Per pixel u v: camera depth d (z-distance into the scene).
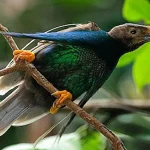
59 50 10.70
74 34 10.62
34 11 16.25
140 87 13.09
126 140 13.22
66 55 10.75
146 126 13.35
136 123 13.36
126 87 15.54
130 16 12.54
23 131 14.97
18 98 10.84
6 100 10.83
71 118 10.70
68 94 10.28
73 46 10.73
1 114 10.81
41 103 10.88
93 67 10.91
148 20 12.51
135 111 13.59
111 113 13.59
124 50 11.18
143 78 12.99
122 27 11.17
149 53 12.77
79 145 11.65
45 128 15.14
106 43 10.91
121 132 13.28
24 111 10.85
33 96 10.82
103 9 15.99
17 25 16.27
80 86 10.97
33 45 14.86
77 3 15.98
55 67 10.73
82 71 10.87
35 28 16.20
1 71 10.07
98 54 10.88
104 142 11.81
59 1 16.05
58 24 16.12
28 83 10.73
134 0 12.41
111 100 13.86
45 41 10.73
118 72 15.43
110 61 11.00
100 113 13.67
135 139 13.16
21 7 16.36
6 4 16.39
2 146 14.73
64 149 11.50
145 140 13.24
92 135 11.84
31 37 10.14
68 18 16.09
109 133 9.75
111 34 11.09
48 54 10.66
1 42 15.43
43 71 10.70
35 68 10.16
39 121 15.18
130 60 12.80
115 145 9.74
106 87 14.99
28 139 14.97
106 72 11.04
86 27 10.97
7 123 10.80
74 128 14.34
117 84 15.35
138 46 11.23
